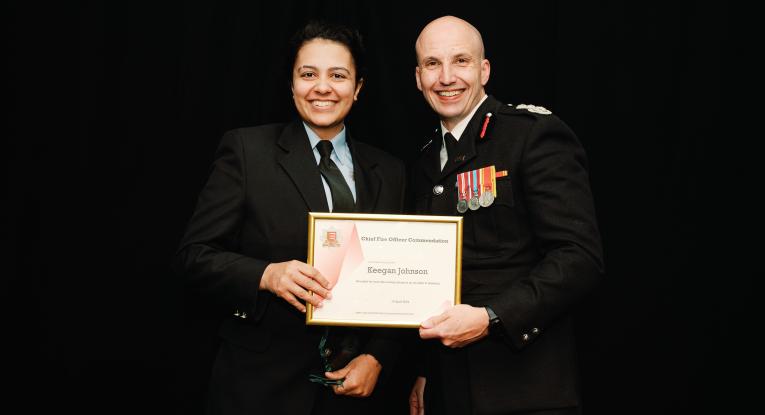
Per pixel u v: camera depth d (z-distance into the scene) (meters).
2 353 2.58
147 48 2.62
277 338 1.82
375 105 2.67
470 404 1.77
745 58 2.50
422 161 2.15
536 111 1.89
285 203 1.85
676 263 2.53
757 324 2.48
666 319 2.53
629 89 2.54
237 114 2.61
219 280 1.74
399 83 2.67
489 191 1.84
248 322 1.83
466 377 1.81
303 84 1.95
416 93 2.67
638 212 2.54
